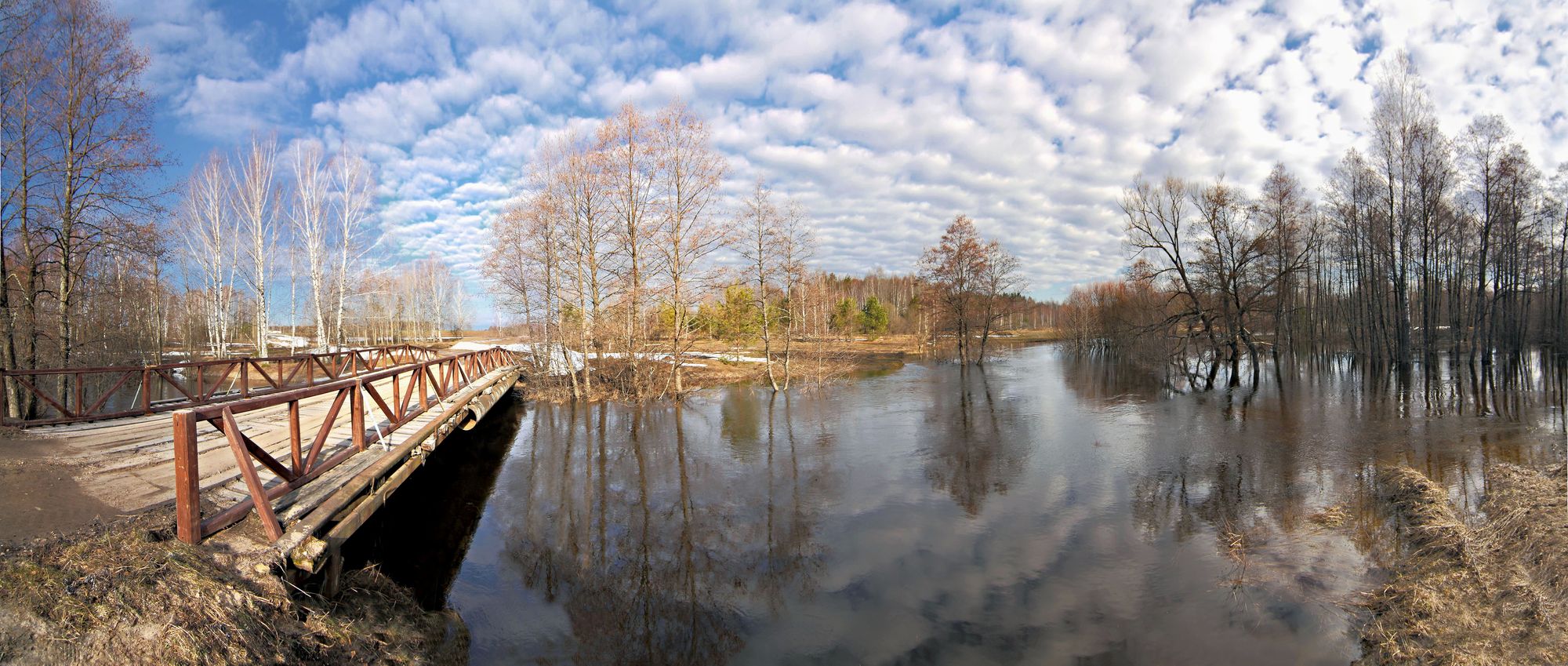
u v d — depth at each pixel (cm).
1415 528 835
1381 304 3162
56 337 1627
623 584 755
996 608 687
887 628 648
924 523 959
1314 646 584
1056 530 920
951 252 3922
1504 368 2816
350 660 445
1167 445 1452
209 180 3128
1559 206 3080
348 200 3139
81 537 416
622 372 2361
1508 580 621
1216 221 3069
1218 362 3116
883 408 2128
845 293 9431
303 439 859
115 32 1531
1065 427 1716
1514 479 963
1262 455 1320
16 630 323
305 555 467
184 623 360
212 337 3659
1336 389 2327
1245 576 737
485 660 577
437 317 6400
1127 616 660
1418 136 2727
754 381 2889
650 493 1143
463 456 1438
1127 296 4294
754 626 654
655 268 2262
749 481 1216
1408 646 550
